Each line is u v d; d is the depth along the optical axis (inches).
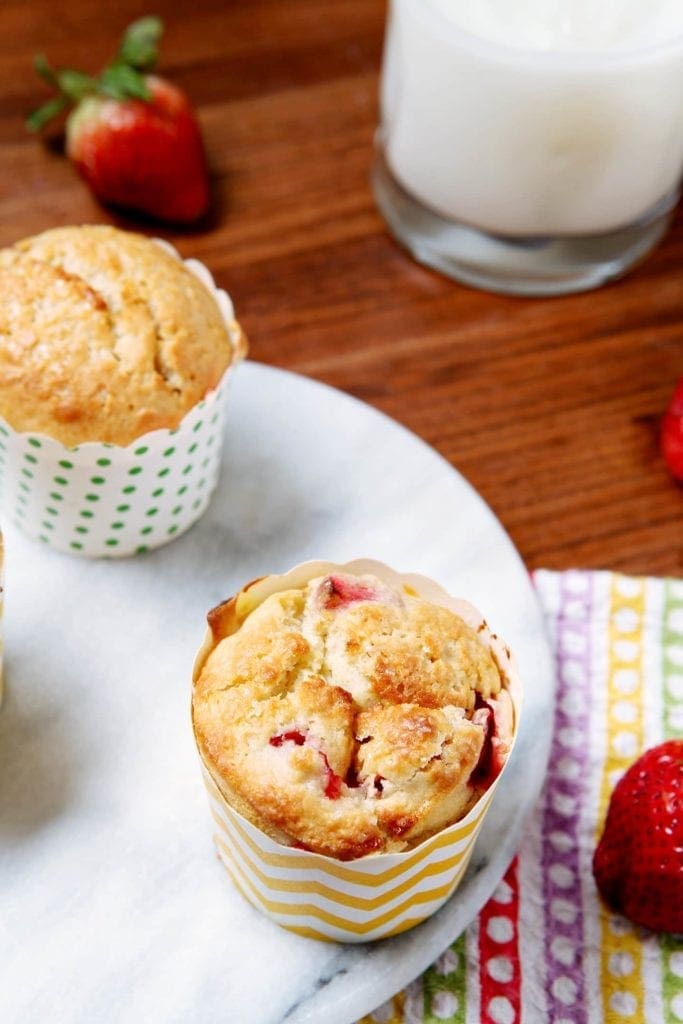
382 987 22.9
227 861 23.3
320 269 29.0
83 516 25.3
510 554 25.8
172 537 26.1
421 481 26.5
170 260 25.7
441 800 22.1
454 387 28.0
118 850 23.8
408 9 27.3
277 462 26.7
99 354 24.6
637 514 27.0
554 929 23.8
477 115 27.4
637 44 27.2
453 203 28.4
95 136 28.5
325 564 23.6
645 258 29.6
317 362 28.1
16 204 29.4
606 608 25.9
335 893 22.3
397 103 28.3
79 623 25.3
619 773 24.8
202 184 29.0
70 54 30.9
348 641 22.8
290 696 22.5
